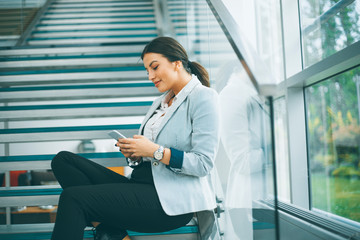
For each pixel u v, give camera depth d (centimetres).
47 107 291
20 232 178
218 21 183
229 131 163
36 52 410
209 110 147
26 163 234
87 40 465
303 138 362
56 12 574
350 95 287
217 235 169
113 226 149
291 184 364
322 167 338
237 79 149
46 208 293
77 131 258
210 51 226
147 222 145
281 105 390
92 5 608
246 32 339
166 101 170
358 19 266
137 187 144
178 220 148
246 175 140
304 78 327
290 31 361
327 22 311
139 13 570
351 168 297
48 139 256
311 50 344
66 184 160
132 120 537
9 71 374
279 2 362
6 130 257
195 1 305
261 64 128
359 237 179
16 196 208
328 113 324
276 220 112
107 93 315
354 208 293
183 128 150
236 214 156
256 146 127
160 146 143
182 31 400
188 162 139
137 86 318
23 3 492
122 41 461
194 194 147
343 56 260
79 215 134
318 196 349
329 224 202
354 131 288
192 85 156
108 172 164
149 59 157
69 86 319
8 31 442
